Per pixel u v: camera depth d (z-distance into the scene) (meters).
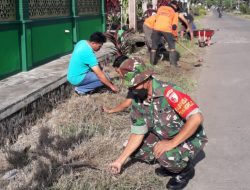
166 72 6.88
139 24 12.33
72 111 4.47
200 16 39.78
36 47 6.11
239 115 4.89
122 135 3.91
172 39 7.27
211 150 3.86
